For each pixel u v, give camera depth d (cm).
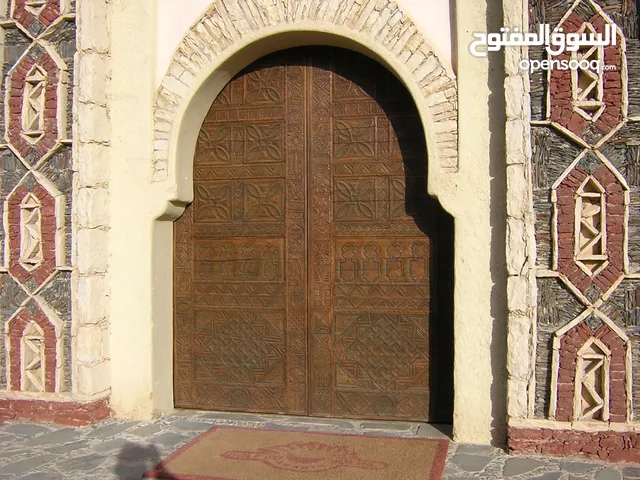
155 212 550
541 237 474
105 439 508
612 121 463
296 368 559
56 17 559
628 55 463
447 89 503
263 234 566
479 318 492
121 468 453
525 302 469
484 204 492
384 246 543
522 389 471
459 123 497
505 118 482
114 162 557
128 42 555
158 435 516
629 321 460
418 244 536
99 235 551
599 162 465
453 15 505
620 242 461
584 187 470
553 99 471
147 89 551
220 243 575
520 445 469
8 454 480
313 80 557
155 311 558
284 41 544
